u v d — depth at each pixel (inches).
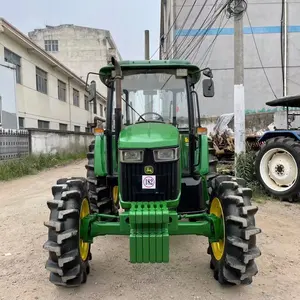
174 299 120.4
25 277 139.6
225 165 415.5
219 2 630.5
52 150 662.5
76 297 123.2
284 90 663.8
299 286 129.1
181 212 152.7
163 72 171.0
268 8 665.0
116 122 149.8
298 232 187.6
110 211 176.6
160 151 125.0
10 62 601.3
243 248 115.6
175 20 661.9
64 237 118.0
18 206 263.7
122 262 153.5
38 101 730.2
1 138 464.4
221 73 657.6
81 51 1589.6
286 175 252.8
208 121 614.2
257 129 553.6
